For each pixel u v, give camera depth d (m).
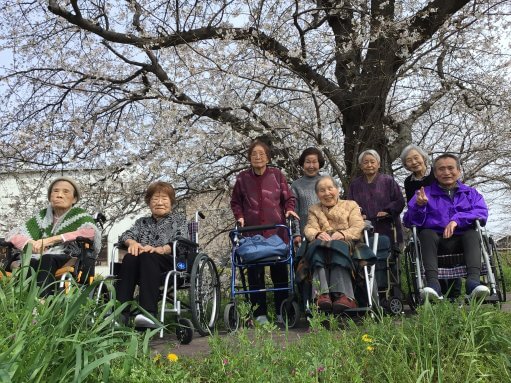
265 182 6.02
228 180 9.16
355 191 6.22
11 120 9.10
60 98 9.23
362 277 5.04
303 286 5.22
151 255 4.77
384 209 5.97
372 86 7.78
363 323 4.23
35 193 8.70
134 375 2.63
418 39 7.90
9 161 8.67
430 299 4.89
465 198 5.34
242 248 5.50
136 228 5.23
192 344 4.57
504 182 10.98
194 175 8.96
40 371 2.28
